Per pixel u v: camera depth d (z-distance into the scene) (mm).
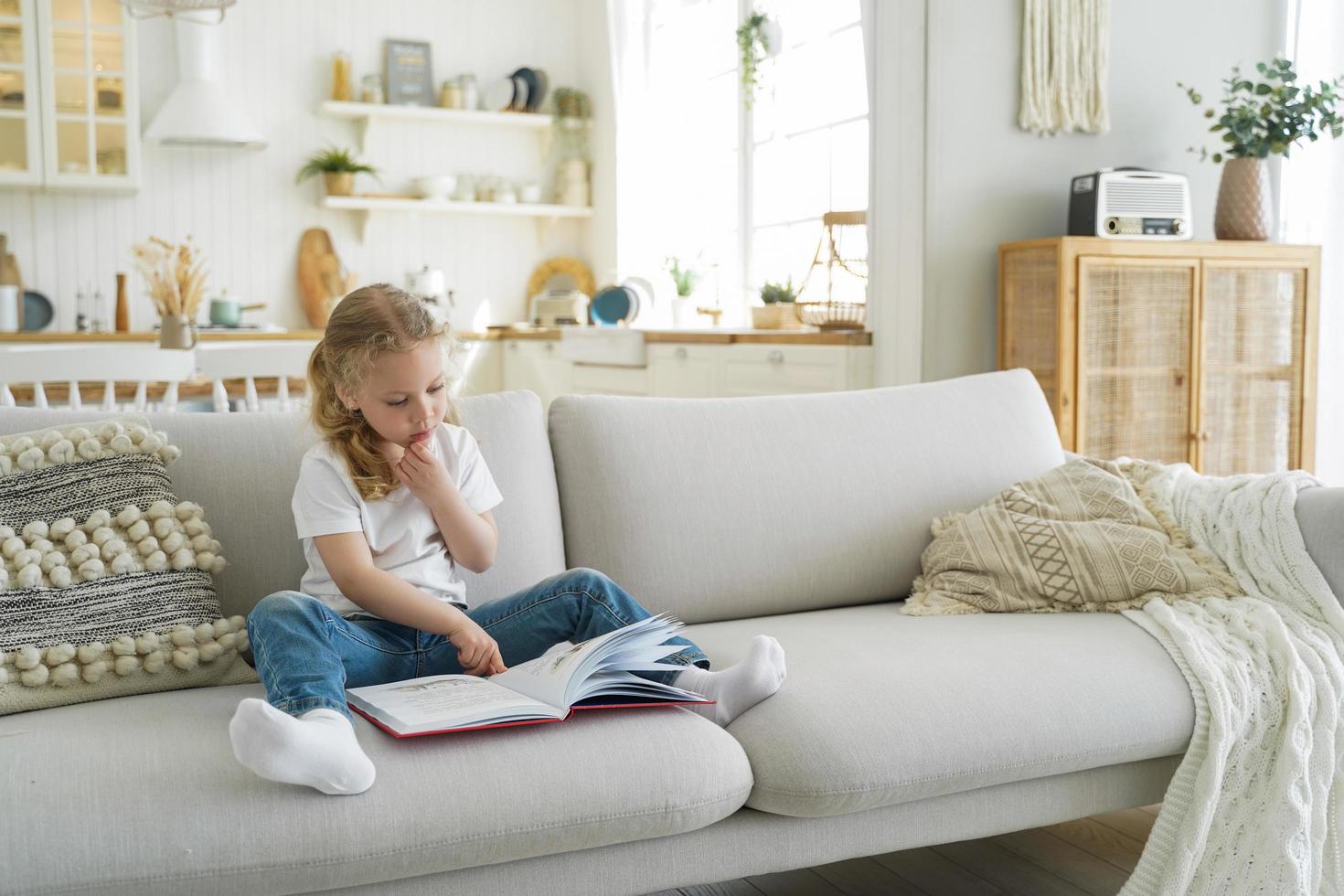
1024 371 2451
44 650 1471
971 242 3912
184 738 1321
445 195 6320
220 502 1772
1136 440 3707
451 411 1838
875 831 1537
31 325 5715
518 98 6559
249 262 6152
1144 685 1662
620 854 1394
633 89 6262
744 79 5172
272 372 3078
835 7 4883
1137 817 2246
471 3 6527
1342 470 3979
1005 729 1555
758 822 1483
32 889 1116
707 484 2051
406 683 1495
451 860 1266
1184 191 3840
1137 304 3678
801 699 1554
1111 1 4047
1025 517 2057
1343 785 1643
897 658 1685
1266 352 3854
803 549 2080
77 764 1240
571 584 1658
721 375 4555
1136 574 1934
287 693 1332
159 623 1557
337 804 1226
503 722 1337
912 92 3863
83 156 5555
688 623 2016
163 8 4234
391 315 1568
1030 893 1916
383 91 6336
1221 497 2029
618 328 5168
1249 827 1632
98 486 1635
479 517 1701
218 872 1168
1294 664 1686
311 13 6191
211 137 5672
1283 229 4180
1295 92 3771
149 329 5969
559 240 6824
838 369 4020
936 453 2236
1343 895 1612
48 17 5445
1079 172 4062
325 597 1629
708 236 5875
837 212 4523
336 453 1624
